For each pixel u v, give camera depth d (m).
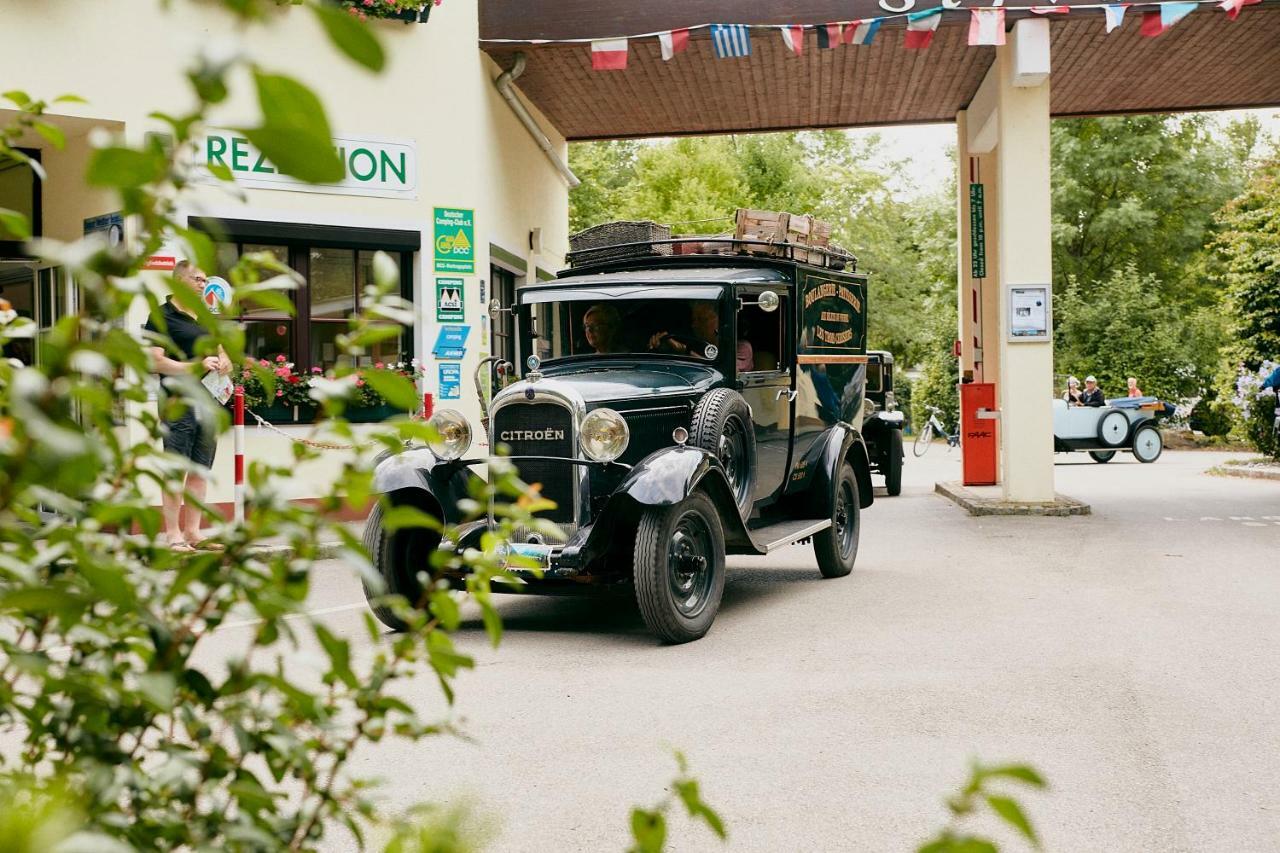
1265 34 15.81
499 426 7.80
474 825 1.22
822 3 14.01
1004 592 9.19
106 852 0.86
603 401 7.69
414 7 13.98
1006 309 14.88
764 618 8.27
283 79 0.87
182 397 1.37
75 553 1.17
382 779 1.59
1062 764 4.88
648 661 6.97
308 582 1.36
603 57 14.16
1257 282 24.47
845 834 4.10
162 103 12.37
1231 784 4.61
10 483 0.95
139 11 12.27
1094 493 18.33
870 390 18.66
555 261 20.45
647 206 36.69
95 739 1.35
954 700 5.91
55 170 12.70
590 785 4.68
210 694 1.42
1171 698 5.92
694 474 7.32
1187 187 43.75
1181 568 10.33
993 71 16.83
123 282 1.07
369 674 1.65
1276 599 8.74
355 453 1.37
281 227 13.27
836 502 9.82
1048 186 14.73
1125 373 39.94
